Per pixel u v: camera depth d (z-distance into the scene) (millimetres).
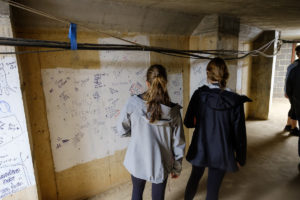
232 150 1446
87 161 2021
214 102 1420
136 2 1714
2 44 1101
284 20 3092
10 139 1229
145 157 1312
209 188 1538
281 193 2111
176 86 2676
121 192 2193
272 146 3326
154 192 1409
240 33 3719
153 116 1239
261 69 4699
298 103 2621
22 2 1294
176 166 1441
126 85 2141
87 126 1953
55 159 1821
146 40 2215
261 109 4871
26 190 1334
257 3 1973
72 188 1979
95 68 1892
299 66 2594
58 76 1708
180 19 2324
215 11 2266
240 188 2213
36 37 1552
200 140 1490
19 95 1222
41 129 1701
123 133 1406
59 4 1445
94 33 1813
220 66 1438
